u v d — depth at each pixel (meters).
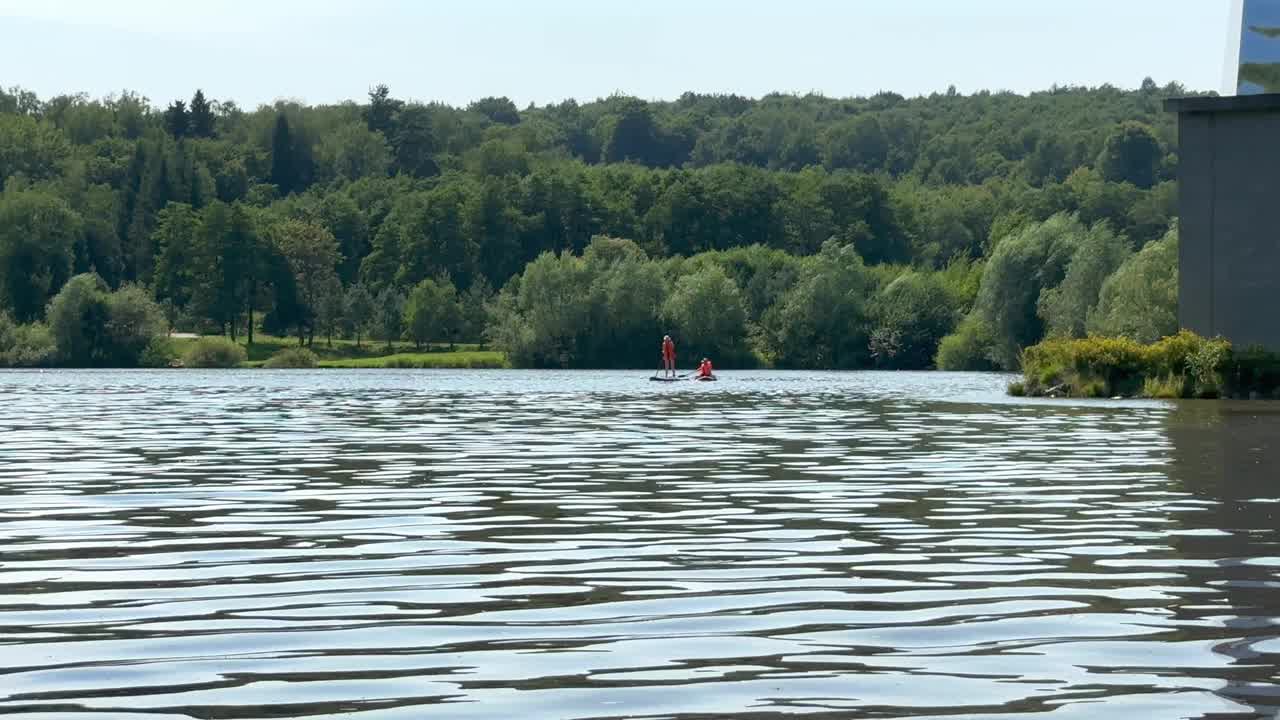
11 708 5.54
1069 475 15.11
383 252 156.25
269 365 110.75
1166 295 61.44
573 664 6.27
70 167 175.12
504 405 35.94
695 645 6.66
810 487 14.06
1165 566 8.82
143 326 108.56
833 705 5.55
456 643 6.71
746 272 117.62
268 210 165.38
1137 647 6.52
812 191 153.38
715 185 153.75
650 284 105.19
